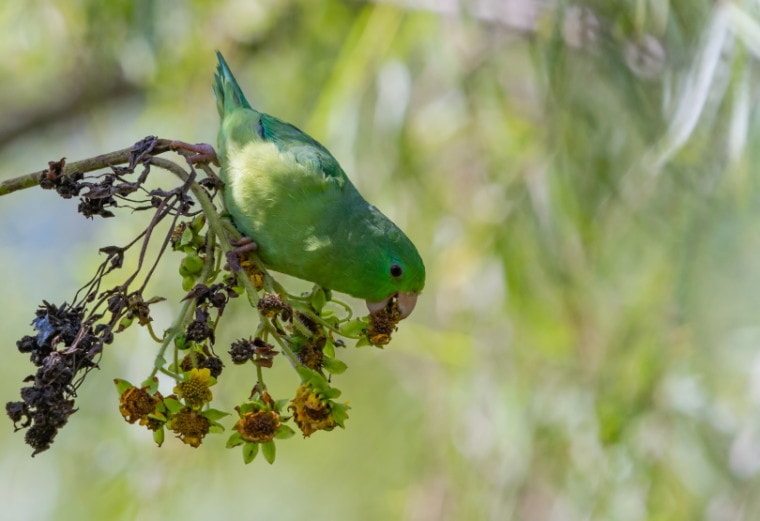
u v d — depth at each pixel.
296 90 12.49
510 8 10.59
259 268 6.57
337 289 8.37
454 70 10.95
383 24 10.73
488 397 11.12
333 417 5.80
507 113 10.95
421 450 11.99
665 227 10.08
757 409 9.99
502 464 10.88
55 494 14.33
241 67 13.43
